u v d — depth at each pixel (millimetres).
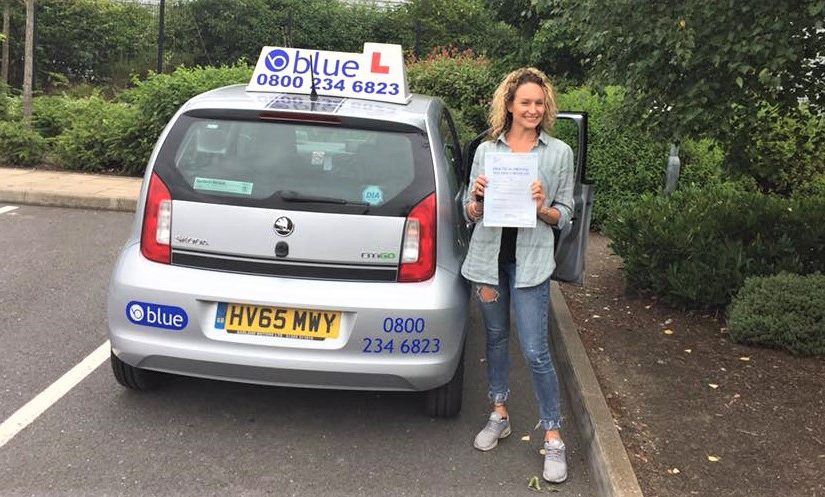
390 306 3346
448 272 3520
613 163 8531
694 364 4480
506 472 3467
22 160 10695
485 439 3652
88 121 11023
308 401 4109
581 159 3688
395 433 3797
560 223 3227
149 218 3490
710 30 3896
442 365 3455
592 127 8555
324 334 3365
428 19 23781
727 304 5285
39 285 5926
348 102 3809
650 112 4652
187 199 3451
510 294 3473
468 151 3707
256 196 3432
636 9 4094
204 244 3432
